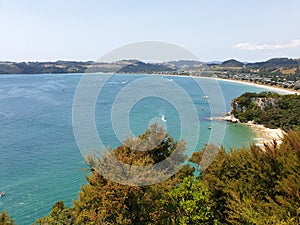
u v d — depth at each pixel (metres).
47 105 117.94
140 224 14.99
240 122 96.69
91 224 14.75
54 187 44.75
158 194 15.80
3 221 19.53
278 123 89.88
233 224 16.92
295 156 17.84
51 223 22.56
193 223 16.14
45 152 60.88
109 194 14.29
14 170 51.44
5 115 99.06
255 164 19.27
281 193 17.14
